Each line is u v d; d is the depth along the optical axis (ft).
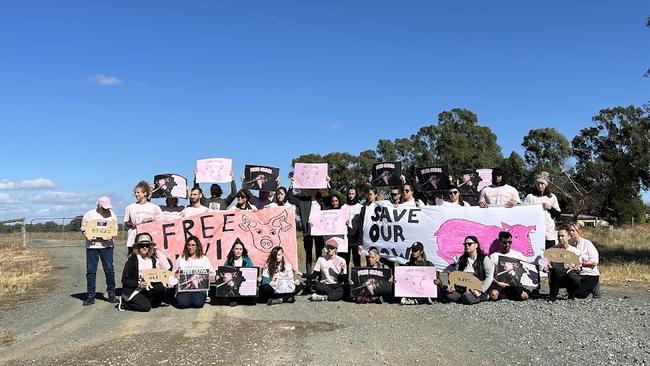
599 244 96.32
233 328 27.07
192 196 38.47
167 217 39.19
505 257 34.40
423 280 33.71
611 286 41.96
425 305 33.14
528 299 34.22
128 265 32.63
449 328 26.63
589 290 34.04
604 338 23.88
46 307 33.63
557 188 202.59
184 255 33.68
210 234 37.70
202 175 42.14
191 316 30.32
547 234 37.91
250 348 23.12
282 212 38.70
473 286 33.30
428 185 42.45
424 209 39.01
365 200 41.29
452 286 33.76
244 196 39.17
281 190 39.88
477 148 204.74
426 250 38.55
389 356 21.76
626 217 184.03
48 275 50.62
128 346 23.72
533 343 23.32
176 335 25.64
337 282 35.45
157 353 22.57
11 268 55.52
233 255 35.73
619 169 100.42
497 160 206.59
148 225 36.99
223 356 22.00
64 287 42.68
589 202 191.93
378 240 39.70
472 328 26.48
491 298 33.91
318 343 23.84
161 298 33.30
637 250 81.51
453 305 32.81
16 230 126.52
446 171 41.96
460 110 205.57
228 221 38.04
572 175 213.25
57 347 23.81
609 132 191.42
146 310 31.86
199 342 24.25
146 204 37.42
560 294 36.65
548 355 21.53
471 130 204.64
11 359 22.11
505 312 29.94
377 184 42.01
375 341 24.14
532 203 38.29
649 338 23.80
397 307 32.68
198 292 33.01
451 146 198.90
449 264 37.96
